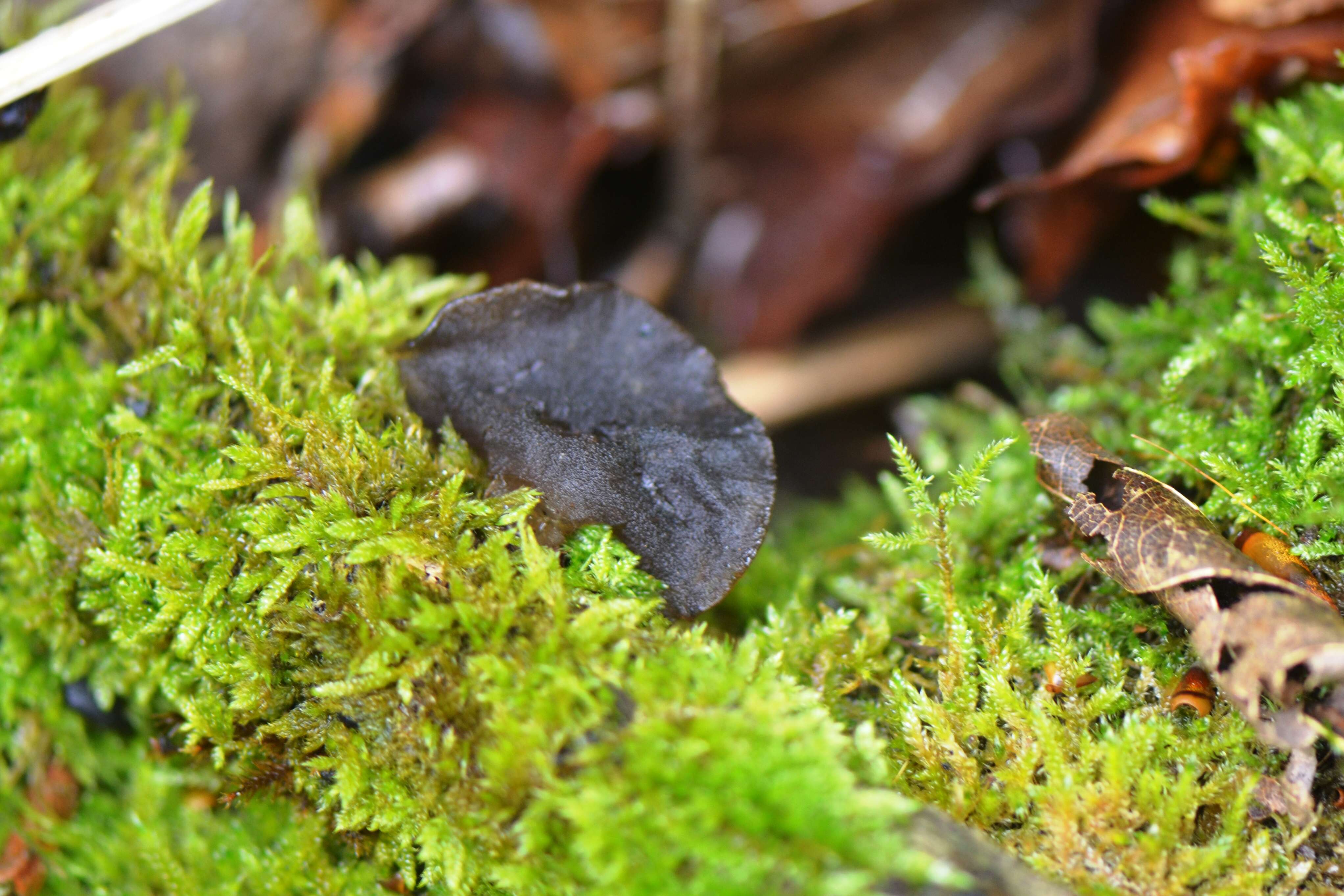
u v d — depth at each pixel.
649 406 0.27
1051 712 0.26
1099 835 0.25
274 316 0.28
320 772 0.26
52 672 0.28
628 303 0.27
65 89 0.32
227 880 0.27
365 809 0.26
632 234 0.42
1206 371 0.28
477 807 0.25
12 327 0.28
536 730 0.25
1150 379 0.29
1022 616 0.27
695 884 0.24
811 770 0.24
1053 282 0.35
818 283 0.40
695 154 0.41
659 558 0.26
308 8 0.37
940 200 0.39
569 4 0.38
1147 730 0.26
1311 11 0.30
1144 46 0.32
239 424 0.27
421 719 0.26
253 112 0.36
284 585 0.26
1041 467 0.27
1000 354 0.38
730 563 0.26
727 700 0.25
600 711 0.25
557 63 0.38
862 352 0.39
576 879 0.25
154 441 0.27
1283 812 0.26
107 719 0.28
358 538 0.26
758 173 0.41
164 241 0.28
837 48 0.39
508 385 0.27
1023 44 0.37
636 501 0.26
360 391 0.27
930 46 0.39
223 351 0.27
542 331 0.27
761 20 0.38
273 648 0.26
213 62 0.36
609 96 0.39
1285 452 0.27
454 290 0.29
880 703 0.27
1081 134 0.33
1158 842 0.25
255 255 0.31
